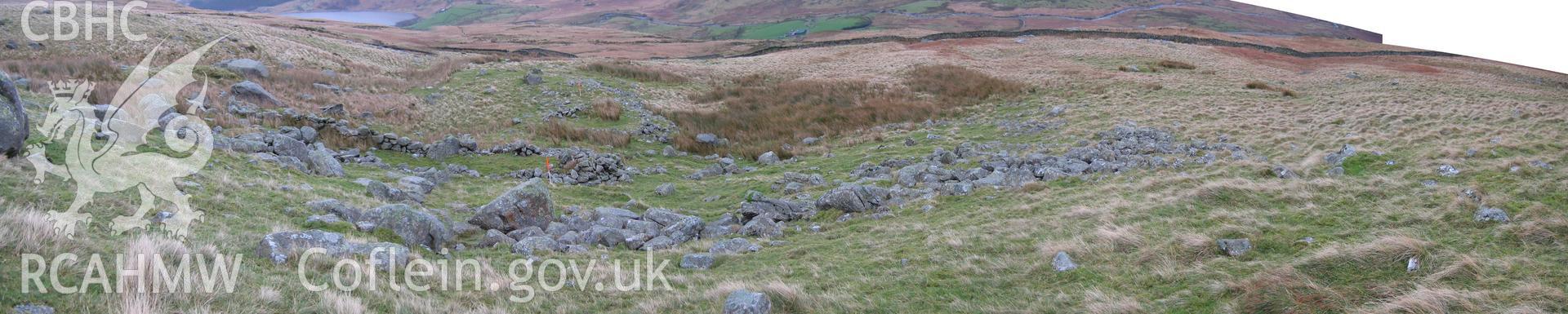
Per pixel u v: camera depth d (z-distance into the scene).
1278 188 15.17
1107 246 11.53
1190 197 14.94
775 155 30.27
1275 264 9.82
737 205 20.83
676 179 26.61
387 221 13.06
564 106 39.06
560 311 9.73
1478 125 23.91
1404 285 8.64
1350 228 11.66
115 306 6.70
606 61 56.47
